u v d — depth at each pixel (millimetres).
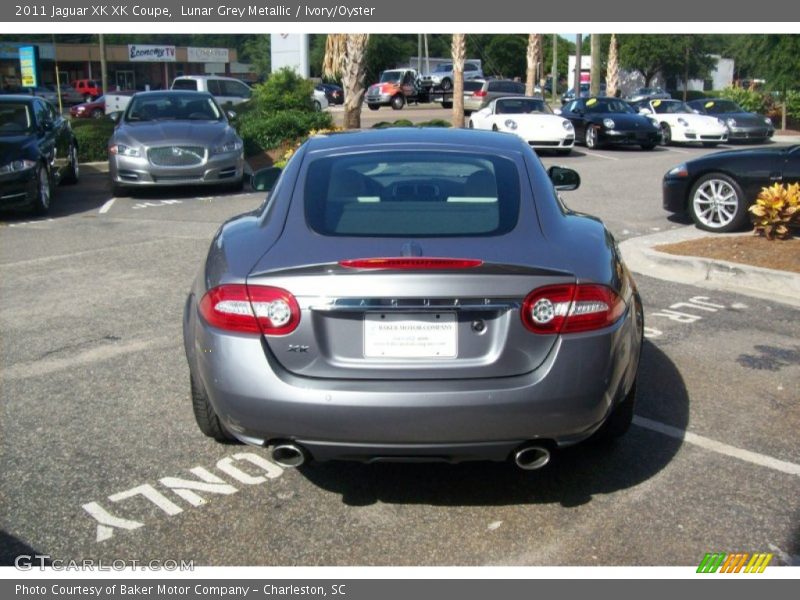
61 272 8109
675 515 3609
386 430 3234
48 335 6102
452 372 3254
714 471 3996
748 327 6266
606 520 3582
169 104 14641
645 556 3326
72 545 3418
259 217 4059
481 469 4059
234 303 3344
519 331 3248
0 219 11539
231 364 3324
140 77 79750
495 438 3273
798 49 27594
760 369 5375
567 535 3477
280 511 3682
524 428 3270
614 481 3914
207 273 3674
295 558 3344
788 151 9266
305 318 3264
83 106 41625
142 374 5305
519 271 3236
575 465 4074
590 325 3318
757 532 3477
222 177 13547
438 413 3205
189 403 4855
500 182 3969
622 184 14766
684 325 6316
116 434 4434
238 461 4145
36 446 4281
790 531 3482
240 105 21938
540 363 3291
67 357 5625
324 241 3518
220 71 79812
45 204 11875
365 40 17359
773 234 8461
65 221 11273
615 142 22328
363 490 3865
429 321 3258
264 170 5406
